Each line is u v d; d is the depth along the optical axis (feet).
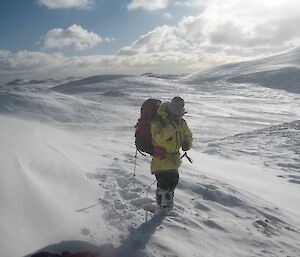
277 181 32.83
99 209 15.75
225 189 22.11
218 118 186.50
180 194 20.03
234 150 51.78
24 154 17.69
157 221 15.61
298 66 615.98
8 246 11.42
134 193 18.37
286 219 19.92
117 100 258.16
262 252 15.01
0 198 13.26
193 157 38.75
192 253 13.61
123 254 13.01
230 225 16.89
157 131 15.74
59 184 16.70
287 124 79.25
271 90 484.74
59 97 187.32
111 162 24.95
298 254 15.47
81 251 12.47
